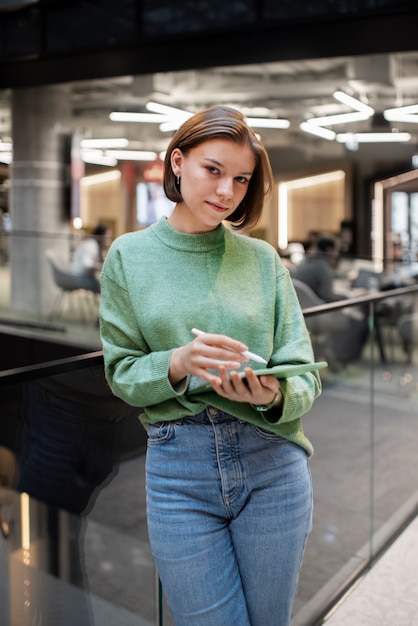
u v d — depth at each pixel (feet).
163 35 26.17
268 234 34.86
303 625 7.37
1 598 4.79
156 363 3.90
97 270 25.30
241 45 24.73
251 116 28.66
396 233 32.24
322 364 3.78
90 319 25.04
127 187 36.52
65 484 5.33
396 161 30.53
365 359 10.00
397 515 10.33
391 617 7.52
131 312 4.16
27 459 4.99
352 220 32.78
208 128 3.92
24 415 4.95
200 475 4.05
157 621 5.60
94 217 36.65
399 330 11.60
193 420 4.08
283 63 24.36
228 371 3.69
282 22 23.77
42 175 32.35
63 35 28.48
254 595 4.25
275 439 4.19
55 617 5.25
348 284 23.36
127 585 5.81
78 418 5.44
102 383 5.68
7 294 27.25
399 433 10.99
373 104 26.73
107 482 5.74
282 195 33.91
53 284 26.09
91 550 5.58
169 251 4.17
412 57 23.53
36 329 26.48
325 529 8.19
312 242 33.78
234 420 4.09
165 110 29.63
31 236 26.53
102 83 28.81
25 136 32.04
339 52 23.08
